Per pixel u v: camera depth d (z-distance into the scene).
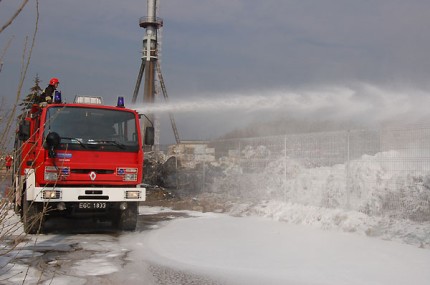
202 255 7.54
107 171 9.52
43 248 8.08
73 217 9.99
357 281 5.86
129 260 7.21
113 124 9.73
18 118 3.81
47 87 10.08
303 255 7.45
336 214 10.45
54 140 8.97
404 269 6.43
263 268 6.64
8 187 3.99
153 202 17.16
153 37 39.38
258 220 11.96
